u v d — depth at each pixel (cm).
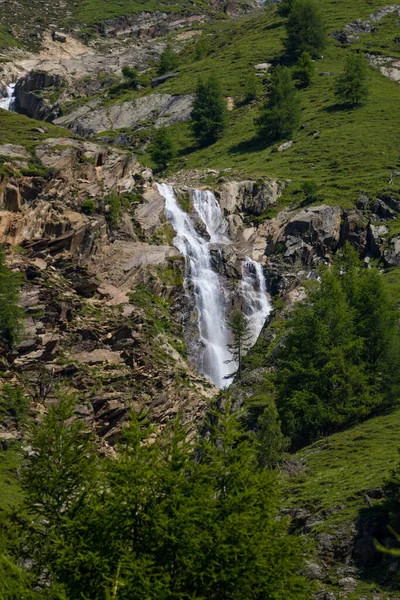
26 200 10738
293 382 6906
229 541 3177
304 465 5562
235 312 11738
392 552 2547
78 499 3456
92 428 8481
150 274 10875
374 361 7131
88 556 3119
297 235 12200
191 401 9238
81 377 8819
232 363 11125
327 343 7006
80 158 11819
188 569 3111
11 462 6431
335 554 4322
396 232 11994
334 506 4653
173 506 3216
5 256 9619
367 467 5169
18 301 9038
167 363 9575
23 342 8750
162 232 12062
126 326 9556
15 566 3078
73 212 10931
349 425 6694
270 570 3181
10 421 7781
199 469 3338
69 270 10188
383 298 7369
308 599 3394
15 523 3503
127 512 3231
